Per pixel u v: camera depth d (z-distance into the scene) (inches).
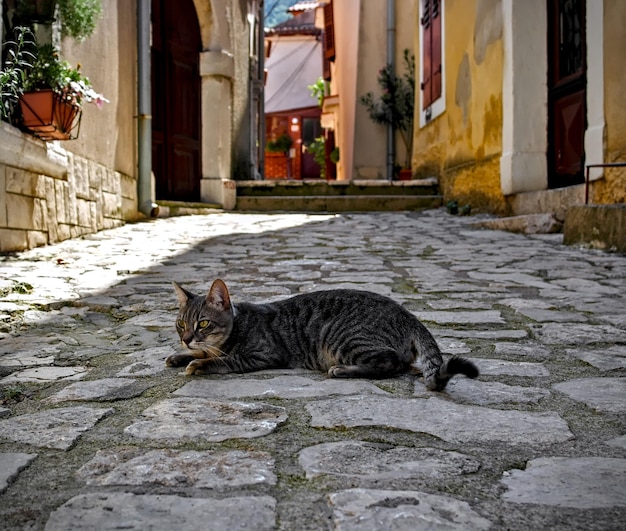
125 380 123.9
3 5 293.1
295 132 1513.3
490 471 78.7
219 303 129.3
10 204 280.4
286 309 136.2
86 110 361.7
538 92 399.2
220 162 564.4
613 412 100.9
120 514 68.5
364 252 311.9
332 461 81.7
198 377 124.6
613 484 74.5
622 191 315.9
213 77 558.3
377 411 100.7
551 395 110.2
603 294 205.3
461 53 506.3
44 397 116.5
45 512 69.8
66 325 178.1
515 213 415.8
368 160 733.9
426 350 119.0
